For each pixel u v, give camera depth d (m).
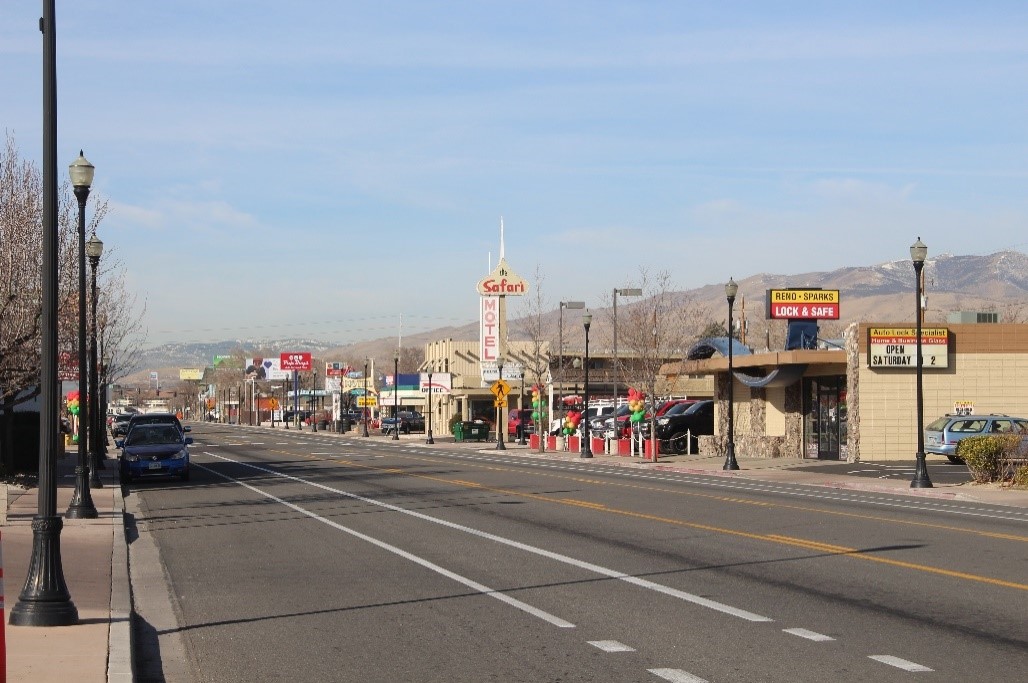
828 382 48.06
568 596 13.76
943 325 45.88
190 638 11.62
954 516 24.16
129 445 36.72
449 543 19.25
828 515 24.12
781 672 9.71
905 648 10.66
